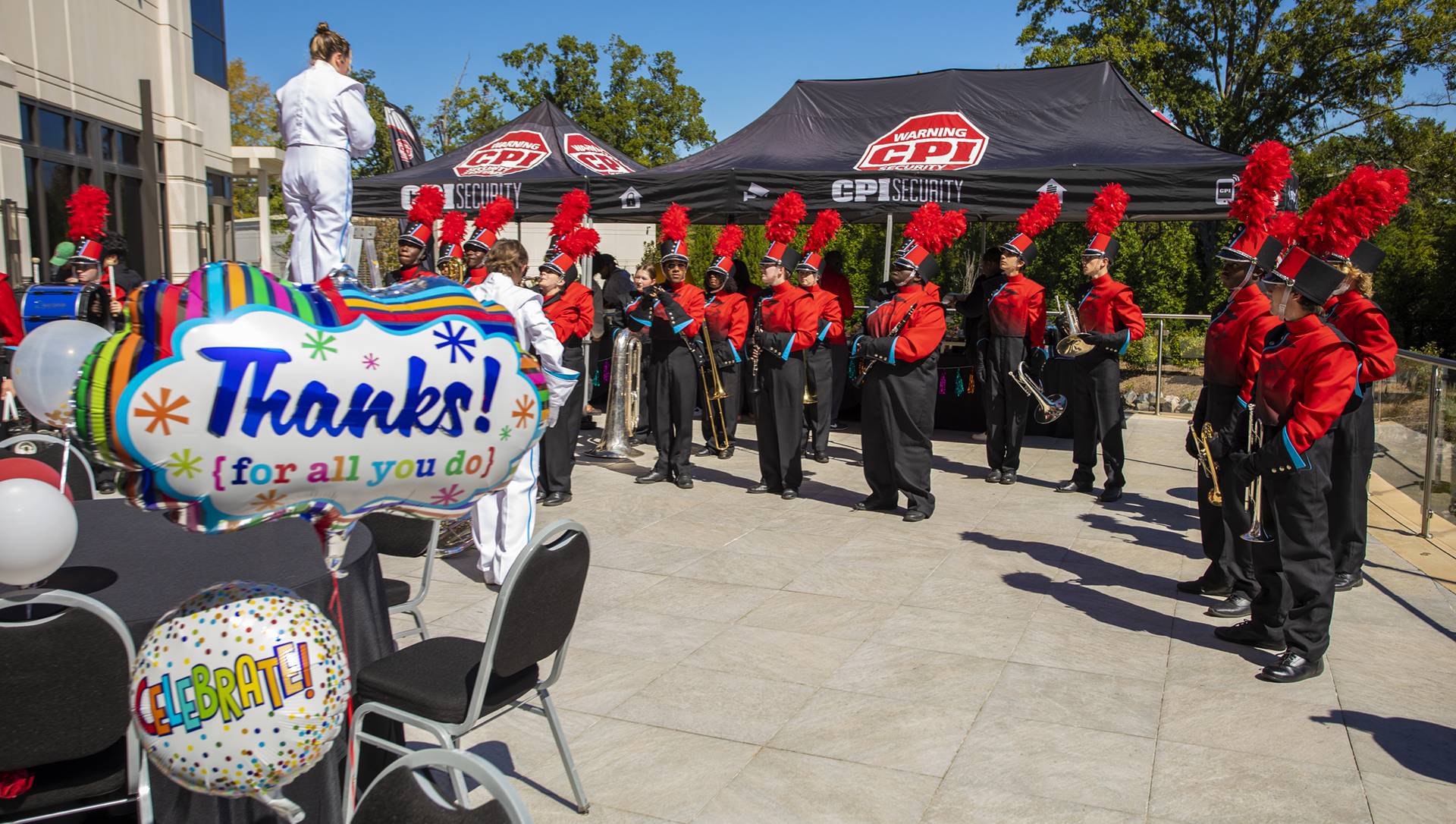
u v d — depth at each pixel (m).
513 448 2.03
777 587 5.11
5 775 2.21
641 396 9.57
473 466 1.97
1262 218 4.53
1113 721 3.55
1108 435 7.11
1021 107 9.15
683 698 3.74
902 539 6.07
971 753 3.31
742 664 4.07
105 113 13.41
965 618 4.63
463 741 3.38
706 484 7.73
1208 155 8.20
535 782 3.12
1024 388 7.55
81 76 12.77
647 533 6.18
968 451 9.37
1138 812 2.94
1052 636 4.41
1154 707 3.67
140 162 14.35
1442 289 19.30
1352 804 2.98
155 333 1.64
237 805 2.38
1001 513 6.79
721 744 3.37
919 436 6.44
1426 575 5.42
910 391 6.38
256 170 18.73
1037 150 8.62
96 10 13.12
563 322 6.66
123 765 2.32
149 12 14.59
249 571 2.59
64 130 12.50
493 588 5.07
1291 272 3.71
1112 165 7.88
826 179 8.26
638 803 2.99
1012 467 7.84
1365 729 3.49
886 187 8.09
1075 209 8.55
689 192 8.64
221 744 1.74
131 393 1.59
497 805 1.66
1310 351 3.73
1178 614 4.71
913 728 3.49
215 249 17.75
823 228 7.70
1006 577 5.29
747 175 8.44
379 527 3.71
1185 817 2.91
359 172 29.30
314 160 4.61
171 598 2.41
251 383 1.65
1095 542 6.02
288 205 4.76
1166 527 6.40
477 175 9.88
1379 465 7.46
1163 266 19.08
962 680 3.91
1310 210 3.97
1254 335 4.42
